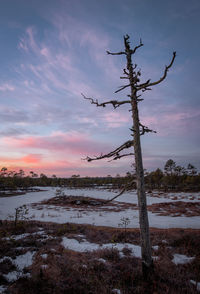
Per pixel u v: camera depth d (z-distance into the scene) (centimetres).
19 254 779
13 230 1279
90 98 677
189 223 2092
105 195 6156
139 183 588
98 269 634
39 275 547
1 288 482
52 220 2227
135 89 602
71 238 1163
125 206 3659
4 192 7525
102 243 1088
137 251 913
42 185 13412
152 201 4388
